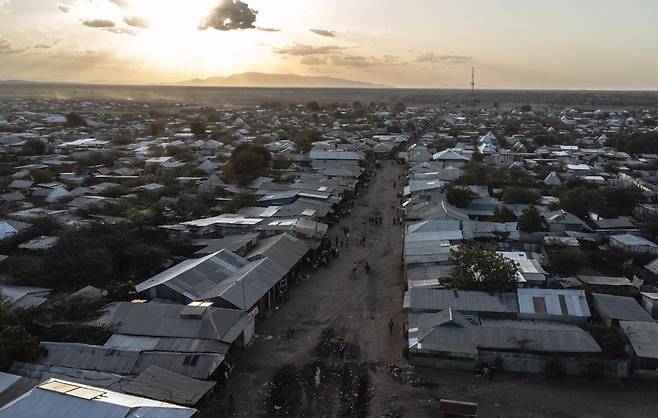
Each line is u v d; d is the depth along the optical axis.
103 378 31.94
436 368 37.66
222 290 43.41
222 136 147.00
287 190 84.75
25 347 33.81
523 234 61.59
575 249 55.47
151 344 36.00
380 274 55.16
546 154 120.19
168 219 66.81
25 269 47.78
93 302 41.34
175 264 54.28
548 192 84.00
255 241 58.94
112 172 96.81
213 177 89.62
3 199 76.38
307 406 33.25
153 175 94.81
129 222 61.34
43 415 24.88
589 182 85.88
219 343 36.34
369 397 34.25
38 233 58.75
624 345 37.19
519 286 47.19
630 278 52.53
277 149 125.25
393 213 80.06
